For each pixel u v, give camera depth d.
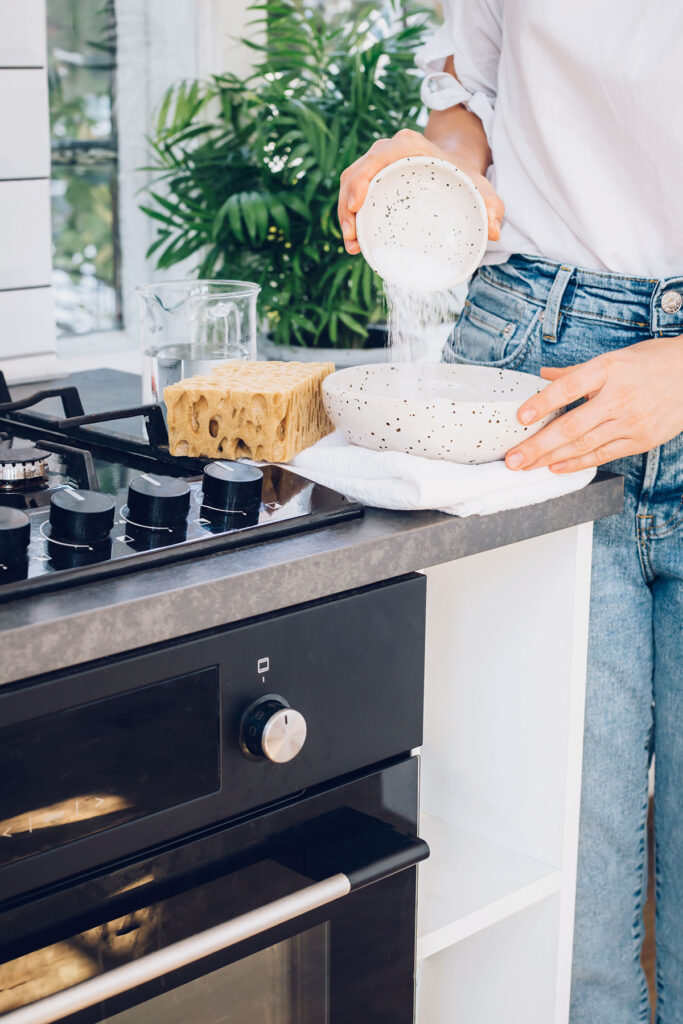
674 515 1.19
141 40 2.03
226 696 0.82
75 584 0.77
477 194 1.05
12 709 0.71
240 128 2.08
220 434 1.05
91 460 0.96
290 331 1.94
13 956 0.76
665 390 1.02
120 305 2.13
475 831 1.26
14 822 0.73
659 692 1.28
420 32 2.03
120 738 0.77
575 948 1.37
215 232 1.83
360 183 1.05
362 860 0.92
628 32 1.12
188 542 0.83
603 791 1.31
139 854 0.82
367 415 1.01
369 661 0.92
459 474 0.96
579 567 1.11
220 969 0.87
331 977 0.96
